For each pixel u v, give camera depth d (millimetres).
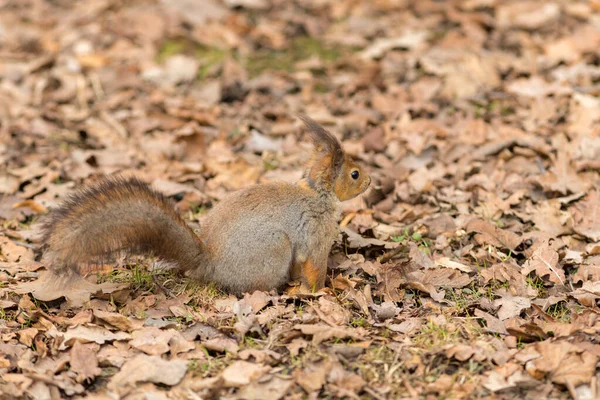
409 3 19844
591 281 9695
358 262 10461
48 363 8352
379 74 16656
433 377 7984
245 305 9234
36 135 14820
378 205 12070
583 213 11391
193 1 19781
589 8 18391
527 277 9938
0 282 9953
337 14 19641
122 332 8859
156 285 9867
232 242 9461
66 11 20125
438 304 9438
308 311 9250
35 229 11523
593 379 7770
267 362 8211
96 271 10219
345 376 7891
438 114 15094
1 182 12953
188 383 8008
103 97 16453
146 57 17797
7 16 19859
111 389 7953
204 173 13344
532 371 7906
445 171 12961
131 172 13445
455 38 17562
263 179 13148
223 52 18094
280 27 19016
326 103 15875
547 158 13047
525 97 15156
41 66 17250
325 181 9812
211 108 15742
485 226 10891
